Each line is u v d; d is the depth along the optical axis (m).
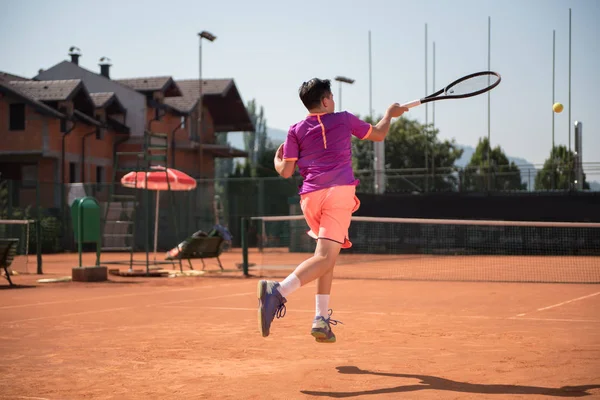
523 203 24.08
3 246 11.36
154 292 10.41
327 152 4.07
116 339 5.64
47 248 25.58
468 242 24.27
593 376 3.93
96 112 33.78
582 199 23.50
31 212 25.48
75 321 6.88
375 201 24.83
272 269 15.53
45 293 10.29
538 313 7.44
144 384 3.87
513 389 3.58
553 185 24.19
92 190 27.00
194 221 27.97
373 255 22.83
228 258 21.44
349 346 5.18
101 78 36.59
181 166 39.53
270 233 26.23
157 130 36.91
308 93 4.16
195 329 6.23
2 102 29.83
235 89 42.44
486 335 5.73
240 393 3.60
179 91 39.16
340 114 4.14
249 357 4.72
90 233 12.62
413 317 7.11
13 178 31.23
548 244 23.77
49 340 5.60
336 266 17.50
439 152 47.19
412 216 24.84
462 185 25.14
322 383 3.81
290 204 24.42
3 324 6.66
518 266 17.28
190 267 15.38
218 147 40.41
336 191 4.01
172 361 4.59
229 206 28.69
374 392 3.57
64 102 30.55
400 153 46.97
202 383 3.87
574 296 9.50
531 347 5.05
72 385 3.87
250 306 8.33
